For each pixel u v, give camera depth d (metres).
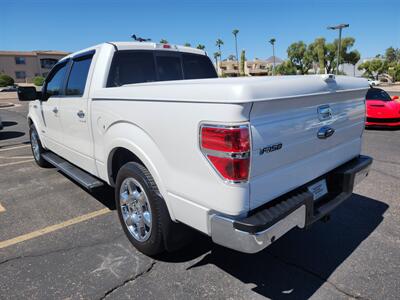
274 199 2.43
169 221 2.74
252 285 2.69
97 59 3.61
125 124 2.96
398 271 2.82
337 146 3.05
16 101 30.52
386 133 9.23
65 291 2.65
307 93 2.43
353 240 3.35
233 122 2.02
